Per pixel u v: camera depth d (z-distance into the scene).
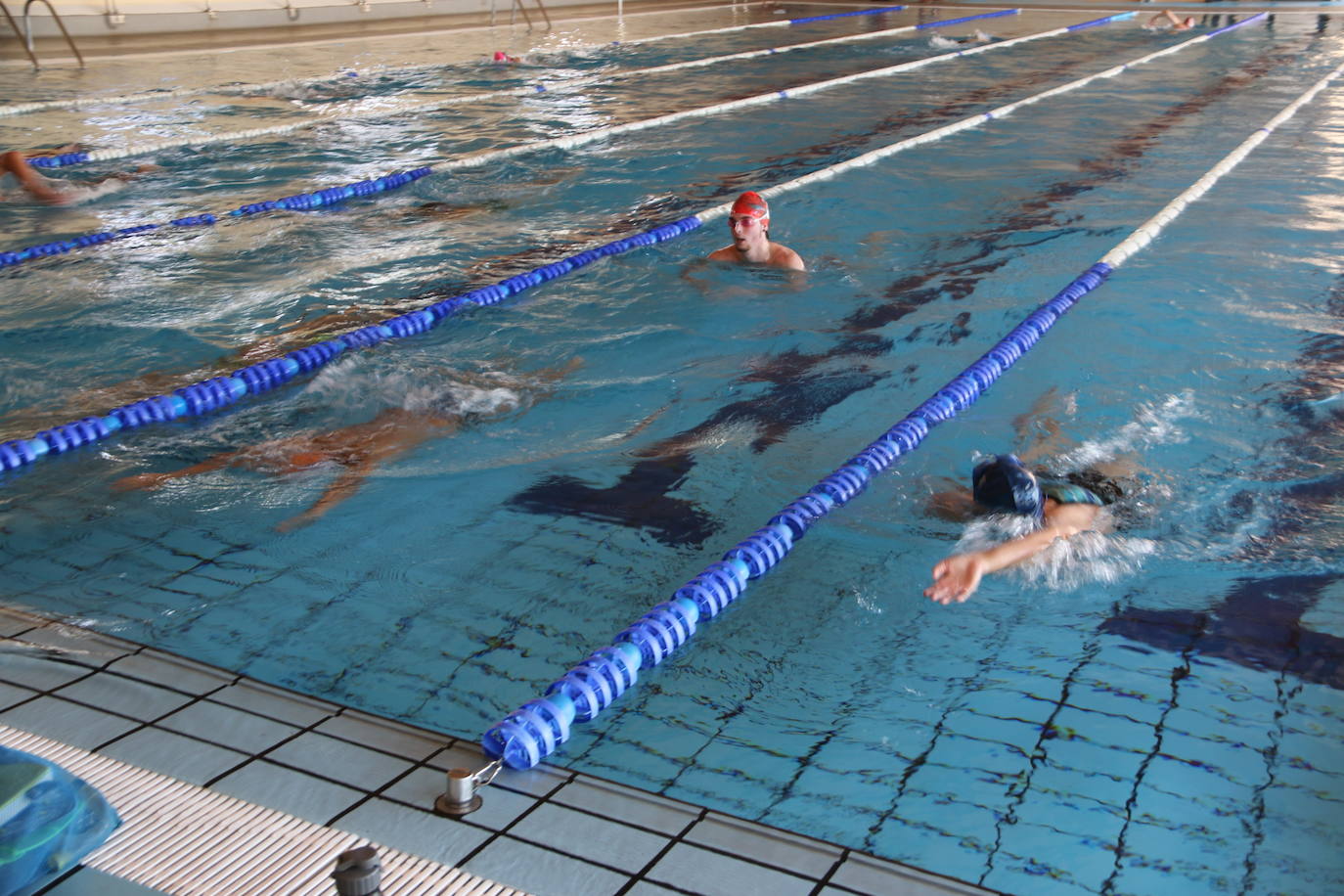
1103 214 5.27
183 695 1.82
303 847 1.45
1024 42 13.08
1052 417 3.11
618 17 15.63
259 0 12.13
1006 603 2.18
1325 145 6.96
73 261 4.60
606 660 1.90
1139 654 1.99
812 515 2.55
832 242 4.90
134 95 8.84
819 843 1.48
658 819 1.52
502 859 1.43
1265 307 3.96
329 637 2.06
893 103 8.93
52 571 2.31
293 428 3.08
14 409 3.17
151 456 2.91
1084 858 1.47
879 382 3.36
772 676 1.94
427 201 5.77
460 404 3.21
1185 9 16.41
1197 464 2.80
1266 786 1.63
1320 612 2.13
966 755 1.71
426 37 13.01
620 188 6.05
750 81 10.11
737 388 3.33
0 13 10.32
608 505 2.62
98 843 1.44
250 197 5.81
